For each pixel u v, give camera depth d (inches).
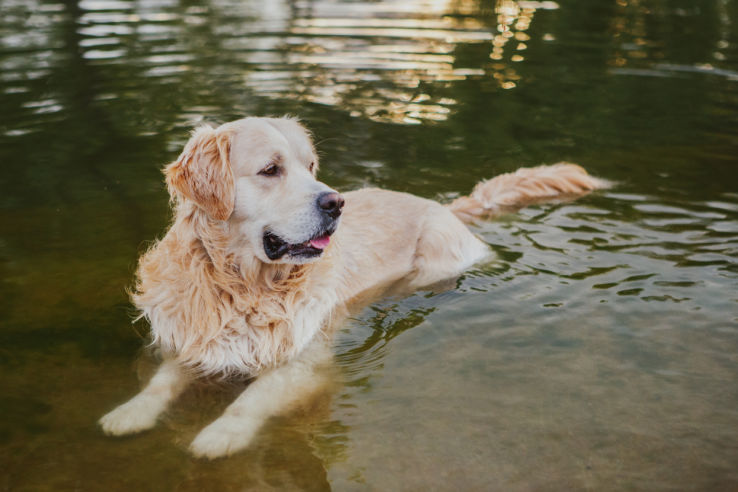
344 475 103.9
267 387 130.6
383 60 382.0
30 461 105.3
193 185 144.6
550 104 318.0
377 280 178.7
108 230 192.9
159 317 147.5
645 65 388.5
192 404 126.6
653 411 119.5
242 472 104.6
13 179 224.2
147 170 232.8
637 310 153.9
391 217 194.4
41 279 166.2
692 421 116.6
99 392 125.0
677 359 135.4
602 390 125.6
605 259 179.6
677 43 445.1
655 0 611.5
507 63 387.2
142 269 156.8
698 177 237.5
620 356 136.7
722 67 383.6
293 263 144.5
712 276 168.6
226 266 147.6
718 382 127.8
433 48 416.5
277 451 110.0
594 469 104.9
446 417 118.3
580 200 221.3
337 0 584.4
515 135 278.8
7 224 194.7
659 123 294.5
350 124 281.1
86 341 142.5
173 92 312.7
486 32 467.5
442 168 244.5
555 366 133.7
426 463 106.5
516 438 112.3
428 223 194.4
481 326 150.3
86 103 297.0
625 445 110.5
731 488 100.7
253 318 147.6
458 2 595.5
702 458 107.2
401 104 309.1
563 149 263.7
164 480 102.2
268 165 143.6
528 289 166.1
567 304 157.8
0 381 126.6
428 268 186.2
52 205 207.6
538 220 206.8
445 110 304.2
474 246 188.5
